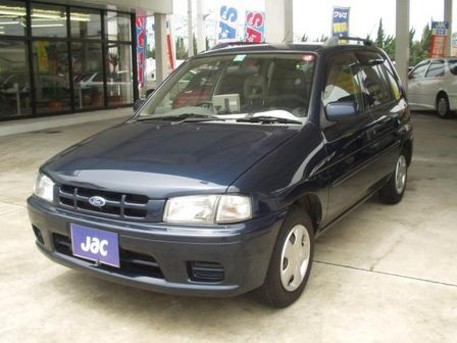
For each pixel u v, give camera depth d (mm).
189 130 3791
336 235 4766
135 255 3123
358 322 3250
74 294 3713
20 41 13008
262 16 15180
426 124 12203
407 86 14977
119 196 3117
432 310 3377
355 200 4426
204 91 4395
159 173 3127
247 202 3002
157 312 3441
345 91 4406
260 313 3389
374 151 4641
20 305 3572
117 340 3129
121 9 15422
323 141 3764
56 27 13961
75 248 3299
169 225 2982
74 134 11805
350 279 3846
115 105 16125
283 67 4219
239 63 4418
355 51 4887
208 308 3467
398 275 3904
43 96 13766
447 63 13430
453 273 3930
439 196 6020
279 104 3994
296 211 3422
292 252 3418
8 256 4422
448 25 20000
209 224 2961
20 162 8586
